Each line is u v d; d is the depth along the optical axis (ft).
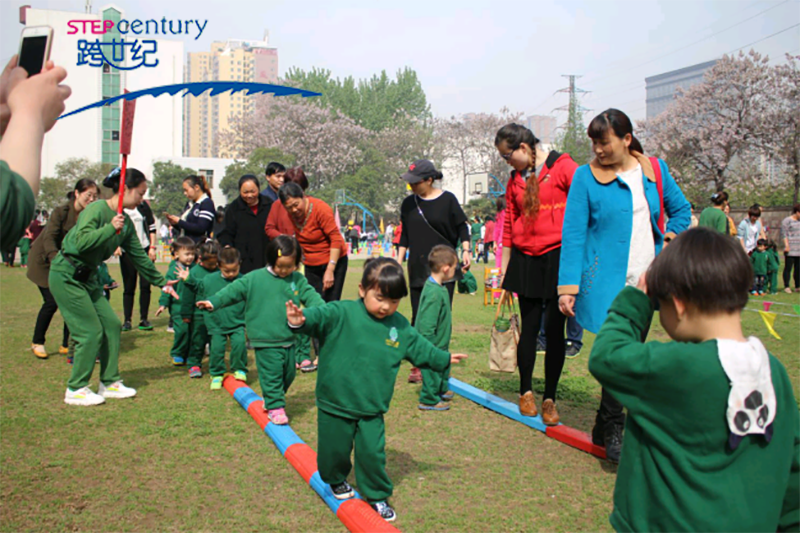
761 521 5.62
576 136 185.47
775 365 5.93
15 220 4.88
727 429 5.61
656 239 13.35
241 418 16.25
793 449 5.86
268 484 12.12
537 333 15.69
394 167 221.66
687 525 5.70
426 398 16.96
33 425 15.33
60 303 16.94
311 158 206.28
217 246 21.81
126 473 12.53
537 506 11.19
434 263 17.89
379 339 10.75
